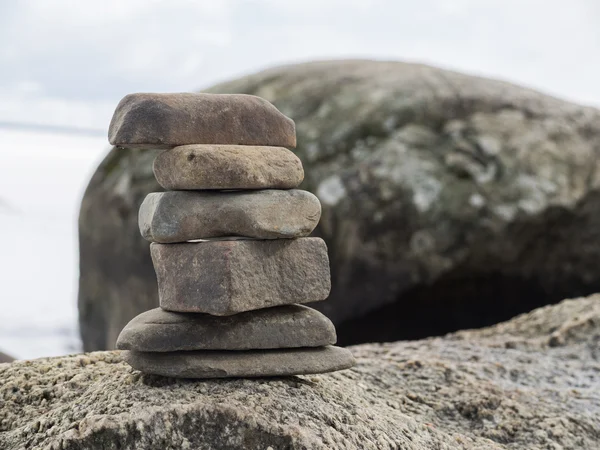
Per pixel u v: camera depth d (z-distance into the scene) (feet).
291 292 3.46
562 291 6.61
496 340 4.96
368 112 6.57
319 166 6.36
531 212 6.24
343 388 3.80
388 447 3.47
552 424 3.95
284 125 3.55
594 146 6.78
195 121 3.42
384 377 4.19
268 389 3.45
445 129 6.59
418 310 6.37
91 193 7.09
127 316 6.97
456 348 4.75
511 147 6.48
